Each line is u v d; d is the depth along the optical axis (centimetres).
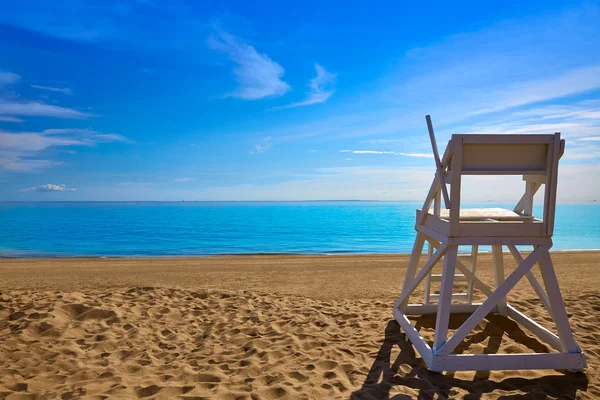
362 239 2731
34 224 4372
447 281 353
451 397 310
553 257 1309
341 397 309
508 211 442
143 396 315
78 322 504
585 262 1167
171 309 580
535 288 421
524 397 309
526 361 343
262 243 2481
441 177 362
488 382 337
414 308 530
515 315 487
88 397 305
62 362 384
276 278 952
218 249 2159
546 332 411
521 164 346
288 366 376
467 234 350
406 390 319
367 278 947
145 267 1176
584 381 338
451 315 529
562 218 5041
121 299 626
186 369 370
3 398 305
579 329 492
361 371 365
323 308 592
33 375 356
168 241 2602
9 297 600
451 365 342
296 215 6756
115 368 374
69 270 1121
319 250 2109
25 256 1836
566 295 693
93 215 6750
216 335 480
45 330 472
